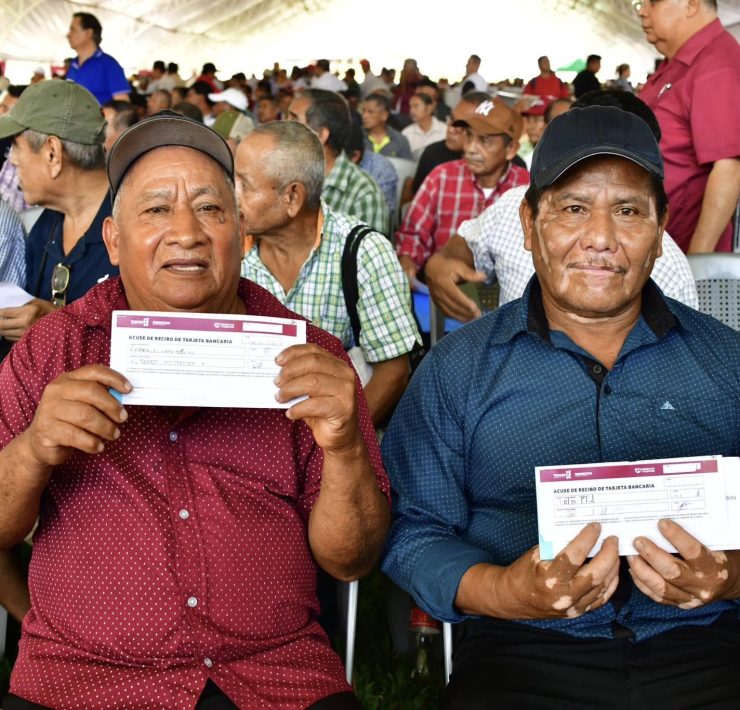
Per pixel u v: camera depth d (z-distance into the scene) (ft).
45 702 5.60
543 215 6.56
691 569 5.42
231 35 108.47
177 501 5.76
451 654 6.84
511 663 6.30
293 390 5.20
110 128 20.54
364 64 61.72
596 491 5.47
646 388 6.58
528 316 6.73
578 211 6.46
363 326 9.45
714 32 12.72
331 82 43.75
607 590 5.55
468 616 6.51
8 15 68.64
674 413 6.57
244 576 5.80
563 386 6.63
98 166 9.58
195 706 5.58
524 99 28.89
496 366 6.76
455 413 6.75
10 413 5.87
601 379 6.63
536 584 5.51
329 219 9.49
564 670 6.21
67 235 9.78
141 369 5.18
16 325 8.58
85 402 5.05
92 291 6.28
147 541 5.68
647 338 6.59
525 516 6.70
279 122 9.15
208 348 5.20
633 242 6.36
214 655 5.70
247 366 5.23
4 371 5.98
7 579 7.38
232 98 28.81
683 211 13.23
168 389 5.19
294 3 113.19
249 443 5.97
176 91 42.37
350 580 6.35
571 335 6.74
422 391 6.88
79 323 6.04
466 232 10.50
